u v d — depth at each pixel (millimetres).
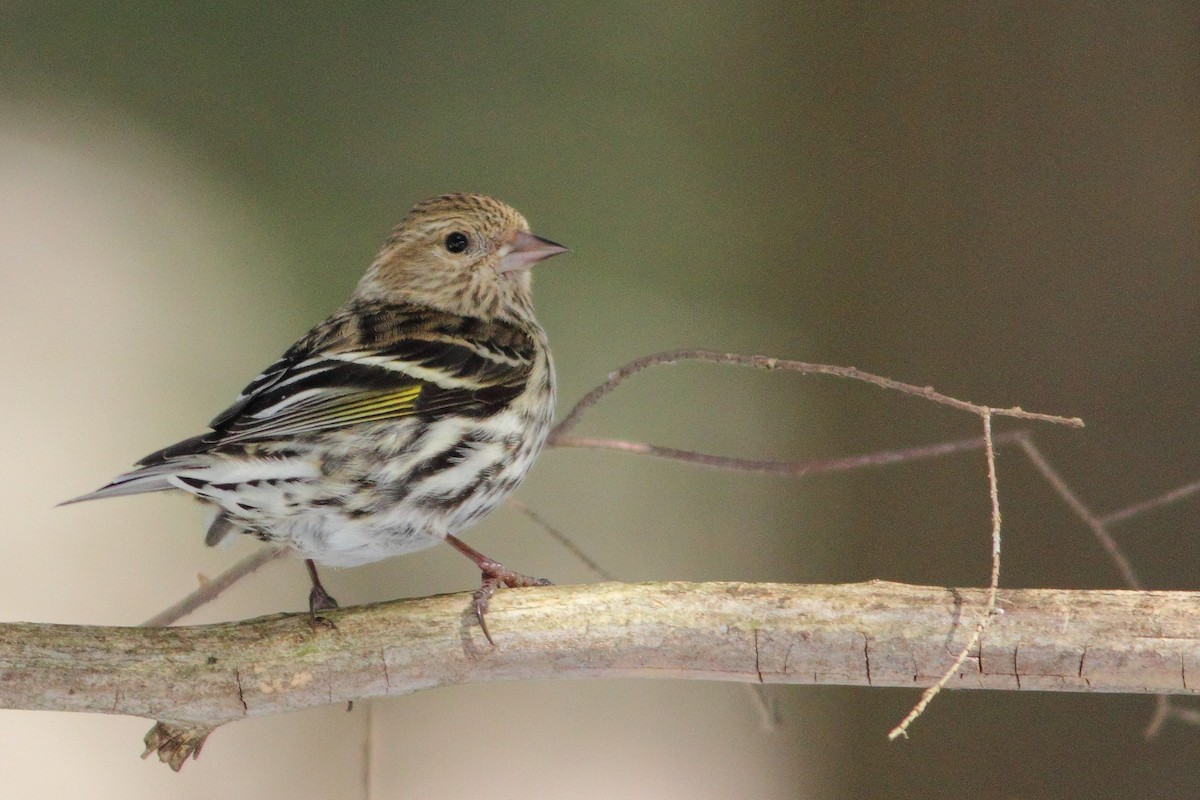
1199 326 9570
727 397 11664
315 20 13477
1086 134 10023
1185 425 9484
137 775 10297
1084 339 9812
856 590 6195
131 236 12227
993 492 5996
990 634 5961
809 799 10305
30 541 10953
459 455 7375
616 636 6207
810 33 11625
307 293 12469
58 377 11523
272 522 6980
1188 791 9164
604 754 10758
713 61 12523
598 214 12750
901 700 10125
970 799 9680
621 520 11609
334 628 6309
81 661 6152
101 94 12695
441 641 6270
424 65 13477
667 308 12188
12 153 12180
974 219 10312
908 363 10453
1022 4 10344
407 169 13148
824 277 11078
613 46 13211
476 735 10742
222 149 12891
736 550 11250
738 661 6152
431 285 8688
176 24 13094
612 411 11961
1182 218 9742
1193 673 5805
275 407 6996
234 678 6199
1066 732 9508
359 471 7090
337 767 10508
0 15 12586
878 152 10867
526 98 13367
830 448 10789
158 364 11828
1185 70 9883
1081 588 9531
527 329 8523
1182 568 9320
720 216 12219
